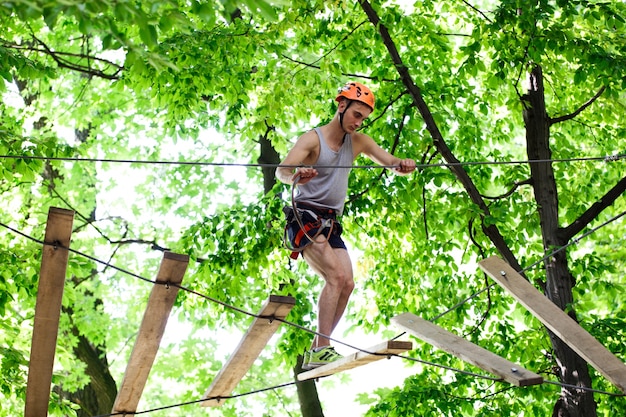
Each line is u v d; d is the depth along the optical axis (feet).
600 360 19.61
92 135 46.47
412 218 36.29
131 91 44.83
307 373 19.98
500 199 33.91
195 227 35.45
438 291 37.58
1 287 31.55
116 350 50.88
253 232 34.45
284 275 36.99
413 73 34.53
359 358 18.03
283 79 34.53
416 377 35.83
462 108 36.73
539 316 20.74
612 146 37.68
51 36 43.55
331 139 20.25
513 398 35.91
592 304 32.76
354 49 34.22
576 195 36.63
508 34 31.37
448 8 35.88
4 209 37.55
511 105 34.27
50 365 18.33
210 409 49.65
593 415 29.35
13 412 39.47
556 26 30.58
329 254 19.98
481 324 36.17
